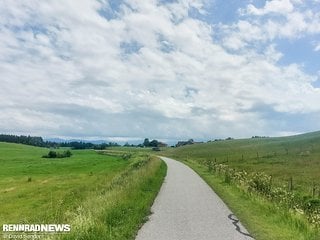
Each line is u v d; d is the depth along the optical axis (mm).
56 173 61812
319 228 13555
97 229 11984
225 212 17531
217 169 42219
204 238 12617
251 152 96750
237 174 30984
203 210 18109
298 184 32281
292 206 17781
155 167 45906
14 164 84312
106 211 14500
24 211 26516
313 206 17891
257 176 25922
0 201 33250
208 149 144000
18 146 167000
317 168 47344
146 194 22938
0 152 130875
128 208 16781
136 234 13102
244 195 22234
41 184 45875
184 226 14445
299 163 55062
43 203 30328
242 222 15203
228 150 120688
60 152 118188
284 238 12609
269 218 15836
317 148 79625
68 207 22562
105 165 75250
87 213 14031
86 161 92750
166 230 13742
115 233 12602
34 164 83812
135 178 27766
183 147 182750
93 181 45188
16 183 48188
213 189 26719
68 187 40969
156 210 18094
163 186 28797
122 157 105688
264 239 12516
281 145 108125
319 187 29562
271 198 20078
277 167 51375
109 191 21562
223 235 13031
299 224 14047
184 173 42625
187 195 23578
